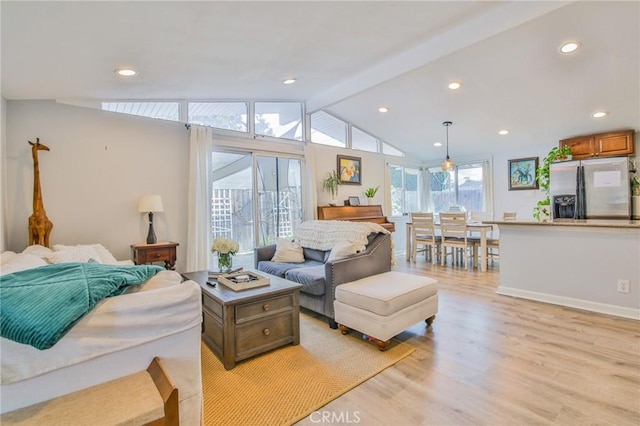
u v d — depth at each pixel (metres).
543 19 2.63
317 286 2.92
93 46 2.13
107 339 1.04
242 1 1.90
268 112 4.95
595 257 3.14
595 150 5.08
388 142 6.75
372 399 1.80
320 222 4.06
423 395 1.83
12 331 0.88
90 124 3.43
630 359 2.17
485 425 1.57
